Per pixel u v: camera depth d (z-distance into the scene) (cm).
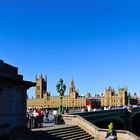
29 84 3288
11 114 2983
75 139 3947
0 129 2769
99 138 4353
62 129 4112
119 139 4112
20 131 3091
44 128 4022
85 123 4547
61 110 5303
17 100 3105
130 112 11456
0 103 2814
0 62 2861
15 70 3155
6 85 2906
